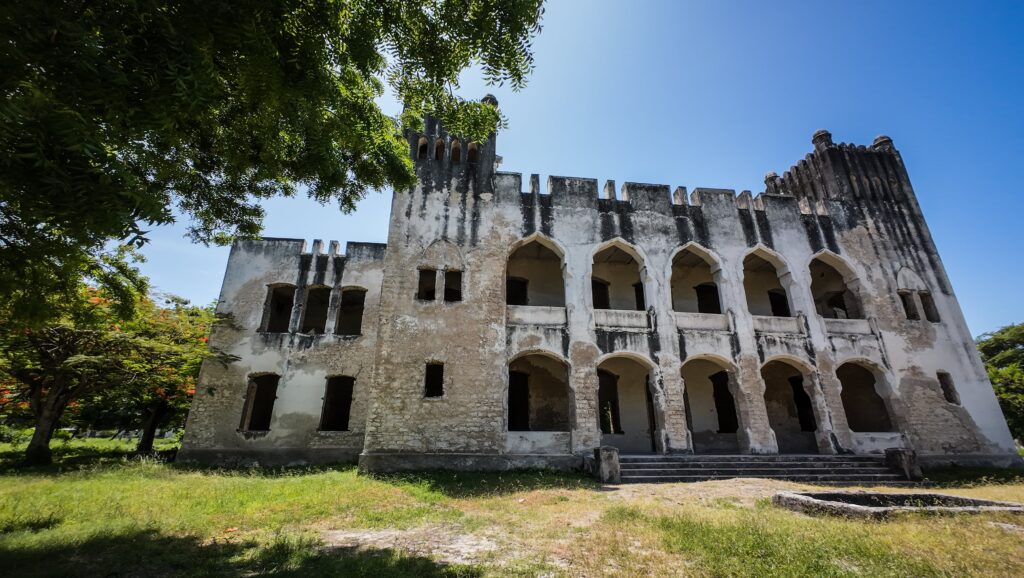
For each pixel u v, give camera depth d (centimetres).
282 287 2186
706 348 1819
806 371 1888
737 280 1945
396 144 1032
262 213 1019
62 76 447
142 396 2184
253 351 2025
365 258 2217
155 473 1458
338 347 2056
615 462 1399
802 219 2112
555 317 1803
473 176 1939
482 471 1539
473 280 1792
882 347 1948
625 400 2048
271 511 922
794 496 924
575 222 1927
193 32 535
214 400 1945
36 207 461
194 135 791
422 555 639
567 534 747
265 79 612
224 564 593
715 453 2016
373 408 1598
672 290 2219
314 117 729
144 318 1817
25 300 647
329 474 1485
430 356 1677
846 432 1786
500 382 1673
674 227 1991
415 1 727
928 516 788
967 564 548
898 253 2138
